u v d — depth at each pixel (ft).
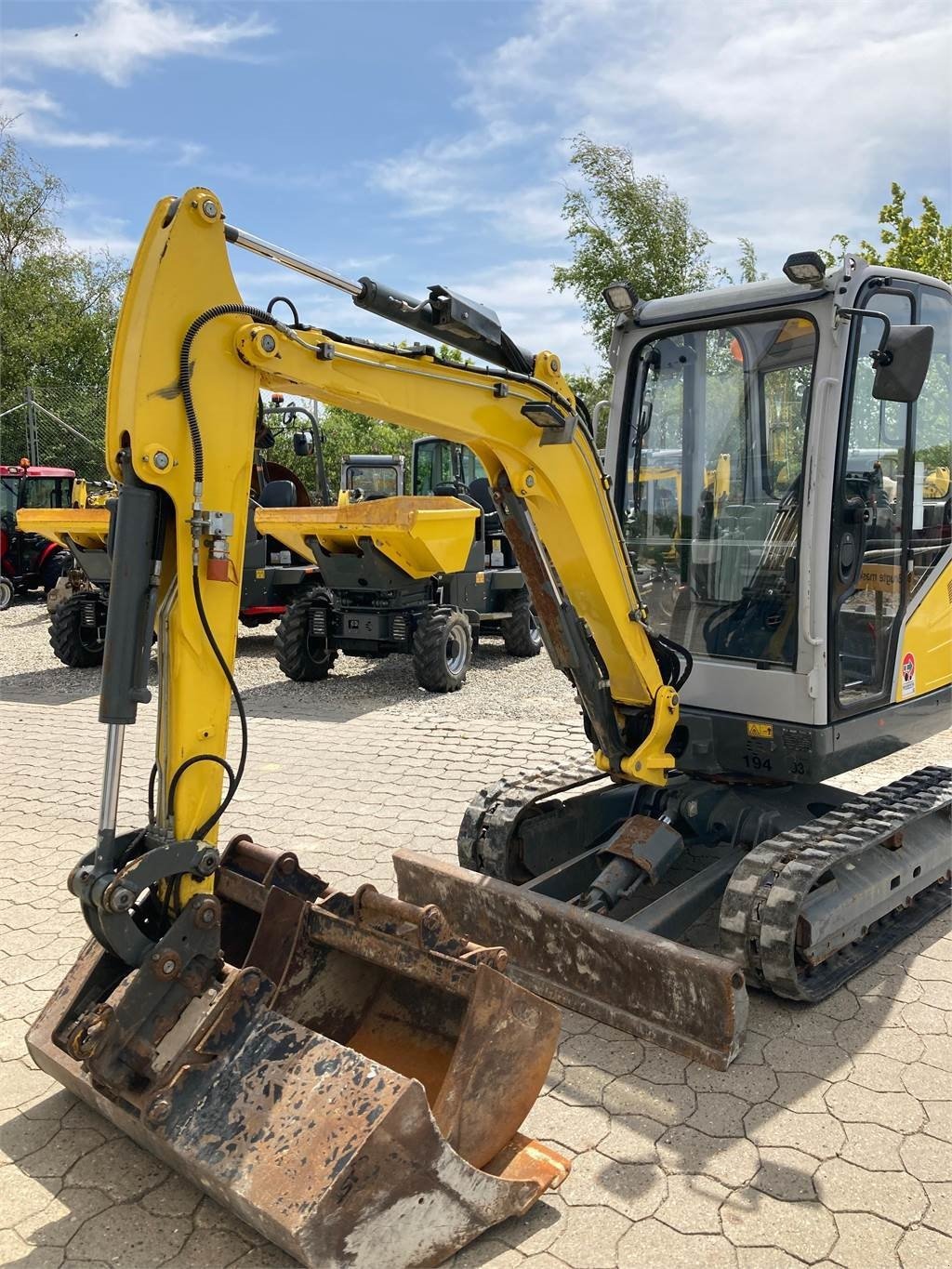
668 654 13.65
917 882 14.20
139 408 8.20
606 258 65.92
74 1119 10.01
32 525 34.30
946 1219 8.57
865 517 13.37
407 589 31.01
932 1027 11.66
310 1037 8.20
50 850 17.56
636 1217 8.64
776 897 11.63
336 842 17.74
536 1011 8.86
